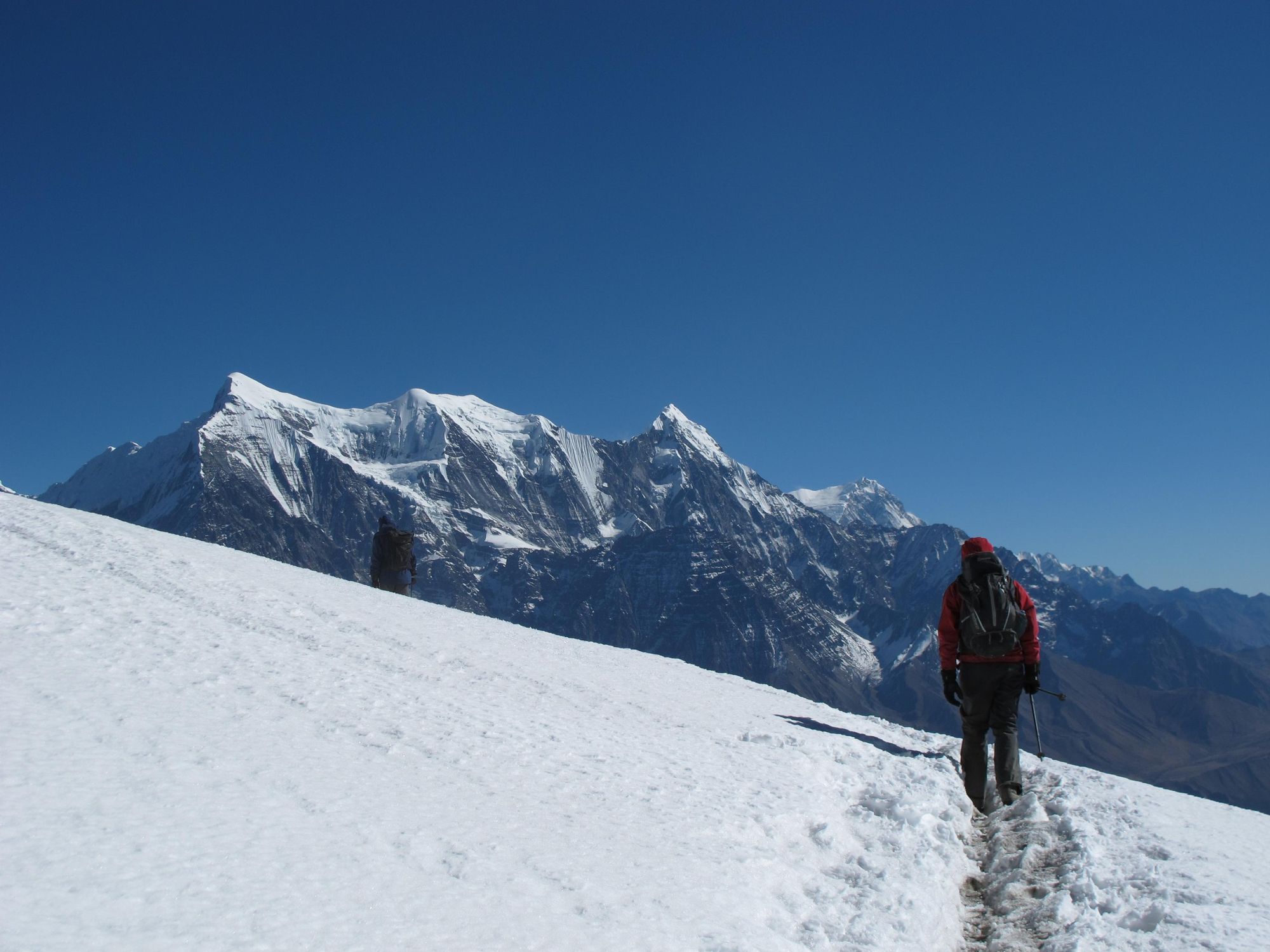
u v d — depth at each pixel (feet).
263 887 14.57
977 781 32.17
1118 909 21.34
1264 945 18.26
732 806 24.94
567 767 26.00
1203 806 37.37
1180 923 19.52
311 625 40.29
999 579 31.73
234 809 17.69
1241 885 22.99
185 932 12.64
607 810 22.75
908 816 27.78
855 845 25.27
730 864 20.39
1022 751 41.88
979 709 32.17
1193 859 25.21
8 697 21.85
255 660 31.17
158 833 15.75
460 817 20.04
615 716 35.19
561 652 51.06
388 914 14.61
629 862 19.27
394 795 20.61
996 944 20.77
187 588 42.37
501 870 17.43
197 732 22.08
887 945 18.25
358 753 23.30
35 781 16.90
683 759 29.71
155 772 18.79
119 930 12.29
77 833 15.05
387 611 50.85
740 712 42.57
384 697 30.01
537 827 20.44
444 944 14.01
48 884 13.12
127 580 41.16
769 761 31.58
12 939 11.41
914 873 22.93
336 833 17.60
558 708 34.60
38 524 51.26
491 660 41.98
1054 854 26.18
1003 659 31.73
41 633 28.78
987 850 28.30
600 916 16.25
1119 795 34.22
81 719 21.24
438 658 39.34
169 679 26.48
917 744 44.88
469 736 27.14
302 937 13.25
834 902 20.25
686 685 48.98
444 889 16.03
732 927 17.04
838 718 48.24
